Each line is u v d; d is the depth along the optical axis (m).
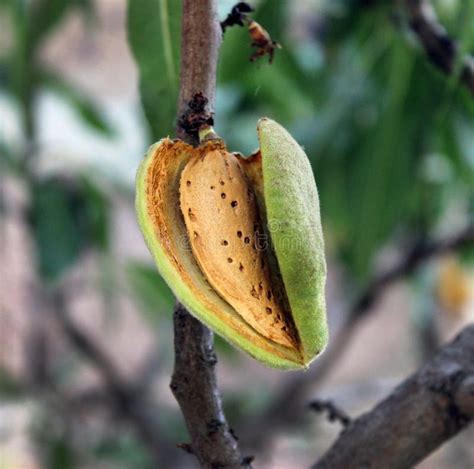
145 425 0.84
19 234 1.08
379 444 0.40
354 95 0.63
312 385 0.81
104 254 0.69
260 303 0.35
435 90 0.56
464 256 0.77
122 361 1.27
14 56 0.64
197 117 0.36
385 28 0.59
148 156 0.35
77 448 0.86
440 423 0.40
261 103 0.67
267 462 0.85
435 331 0.94
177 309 0.36
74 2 0.63
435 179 0.70
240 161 0.37
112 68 1.38
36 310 0.87
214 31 0.36
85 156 0.67
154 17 0.41
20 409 0.84
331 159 0.63
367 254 0.62
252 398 0.93
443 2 0.54
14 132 0.67
